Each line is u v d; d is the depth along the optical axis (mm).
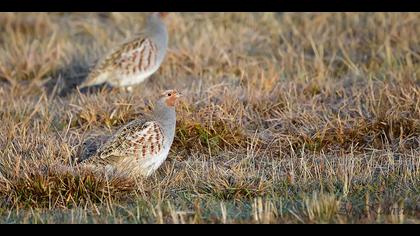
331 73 15906
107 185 10562
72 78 16422
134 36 15266
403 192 10328
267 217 9391
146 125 11195
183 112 13094
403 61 15992
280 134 12586
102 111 13617
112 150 11133
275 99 13859
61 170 10820
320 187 10711
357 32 17844
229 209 10023
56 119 13773
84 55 17312
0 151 11789
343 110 13383
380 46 16625
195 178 11055
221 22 19078
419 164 11117
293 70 16062
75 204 10383
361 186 10594
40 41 18781
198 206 9891
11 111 14039
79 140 12469
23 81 16359
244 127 13023
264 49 17391
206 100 13656
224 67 16125
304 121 13000
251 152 12203
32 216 10086
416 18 17875
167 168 11688
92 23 19719
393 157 11789
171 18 18703
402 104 13195
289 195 10539
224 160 12148
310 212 9438
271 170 11547
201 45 16969
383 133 12570
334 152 12289
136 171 11180
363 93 13789
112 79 15094
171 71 16391
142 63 15109
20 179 10719
